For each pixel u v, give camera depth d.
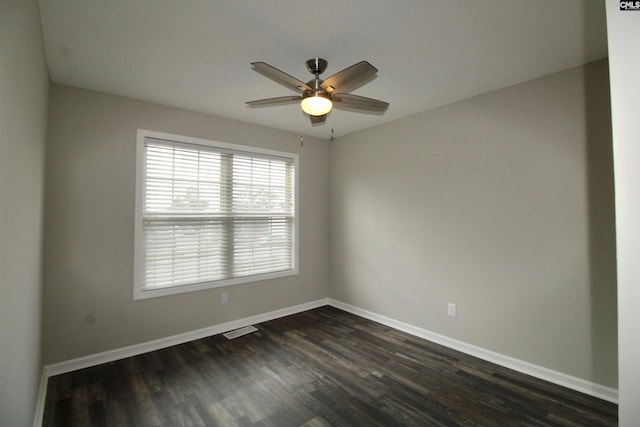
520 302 2.59
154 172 3.05
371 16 1.74
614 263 2.15
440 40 1.98
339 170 4.30
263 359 2.79
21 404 1.42
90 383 2.38
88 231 2.68
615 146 0.67
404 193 3.49
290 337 3.28
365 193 3.94
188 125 3.21
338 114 3.37
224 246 3.49
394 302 3.58
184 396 2.22
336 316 3.96
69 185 2.60
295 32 1.90
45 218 2.47
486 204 2.80
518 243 2.60
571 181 2.33
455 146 3.02
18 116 1.19
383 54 2.15
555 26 1.83
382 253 3.73
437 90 2.75
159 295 3.02
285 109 3.21
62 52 2.11
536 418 1.99
